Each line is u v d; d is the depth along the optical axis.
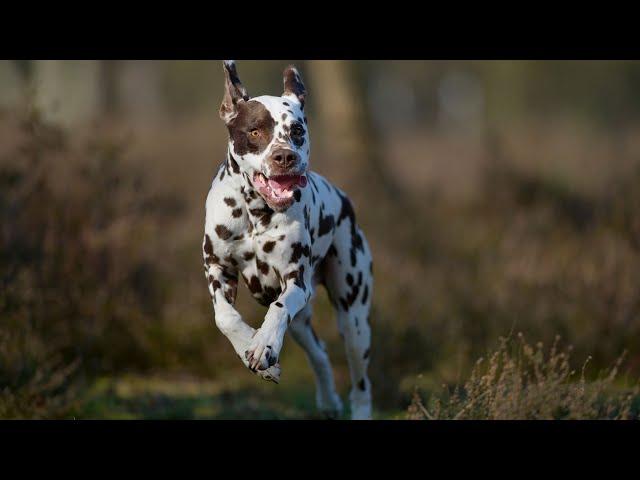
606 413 7.66
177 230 12.98
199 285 12.16
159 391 10.57
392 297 11.94
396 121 61.38
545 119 30.47
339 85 21.95
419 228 15.66
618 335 10.80
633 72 50.66
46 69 22.28
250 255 7.25
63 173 11.39
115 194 11.47
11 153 11.88
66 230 10.91
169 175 15.12
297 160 6.66
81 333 10.73
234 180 7.05
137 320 11.41
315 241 7.78
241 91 6.96
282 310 6.82
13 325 9.59
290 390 10.82
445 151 23.56
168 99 46.44
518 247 13.27
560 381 7.60
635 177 12.62
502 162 18.16
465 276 12.72
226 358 11.63
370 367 10.33
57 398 9.12
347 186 16.53
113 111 22.98
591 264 11.70
